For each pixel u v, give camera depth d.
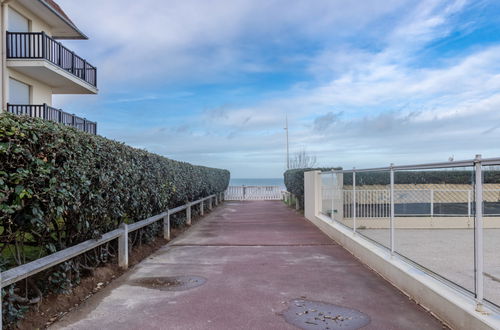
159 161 8.38
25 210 3.57
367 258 6.46
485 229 3.63
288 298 4.68
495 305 3.34
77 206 4.36
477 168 3.51
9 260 3.67
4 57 14.67
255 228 11.57
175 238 9.58
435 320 3.95
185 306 4.37
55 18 17.38
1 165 3.18
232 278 5.63
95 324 3.82
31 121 3.70
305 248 8.15
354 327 3.76
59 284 4.34
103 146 5.20
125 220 7.03
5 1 14.56
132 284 5.28
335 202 9.77
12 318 3.46
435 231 4.52
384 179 6.29
